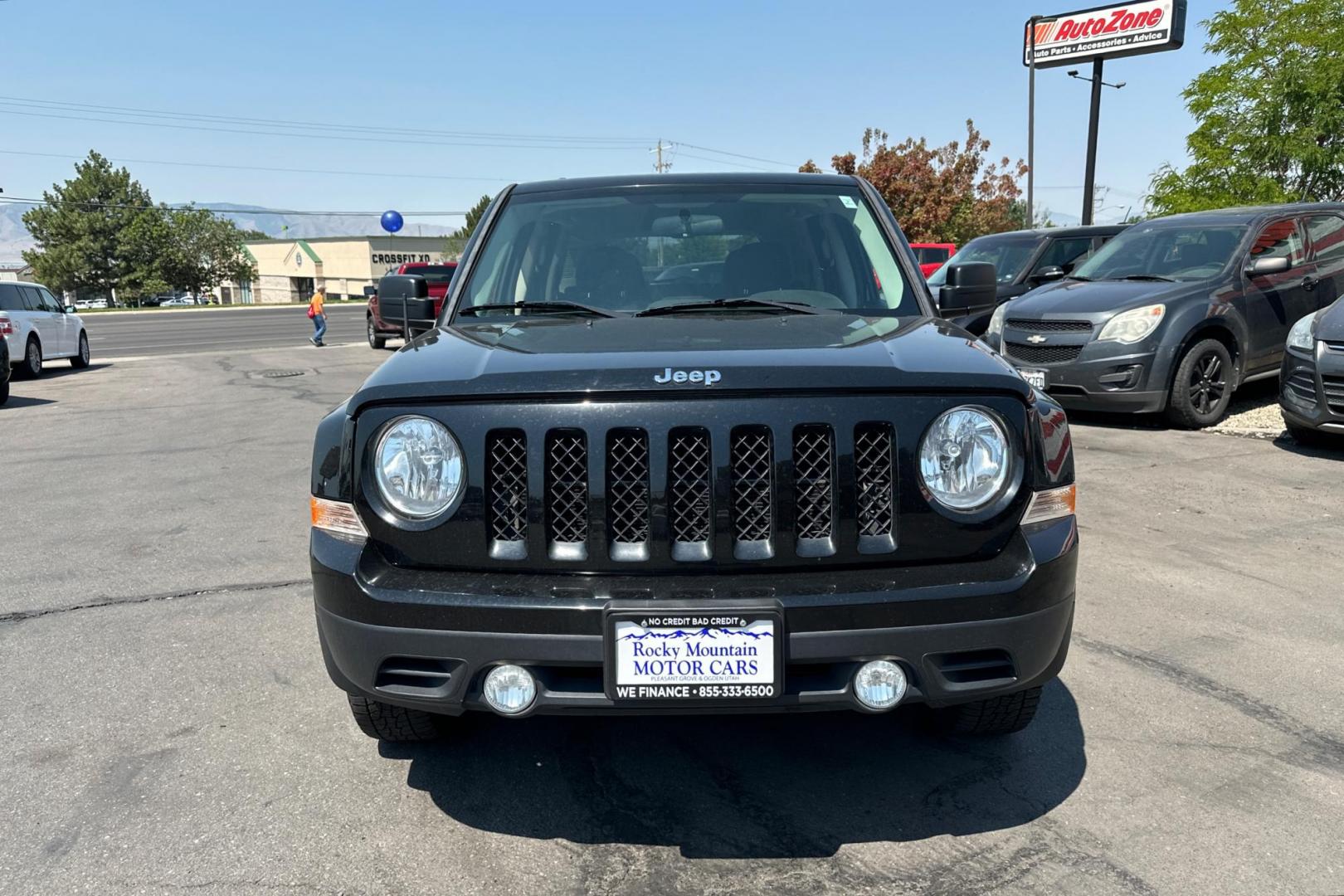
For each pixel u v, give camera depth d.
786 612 2.20
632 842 2.53
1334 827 2.54
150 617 4.25
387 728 2.90
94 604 4.44
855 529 2.30
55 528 5.82
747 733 3.14
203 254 83.12
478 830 2.60
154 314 47.25
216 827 2.62
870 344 2.60
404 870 2.42
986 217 35.69
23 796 2.79
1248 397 9.87
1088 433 8.19
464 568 2.34
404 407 2.36
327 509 2.46
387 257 84.88
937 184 32.84
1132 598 4.29
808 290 3.38
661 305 3.32
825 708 2.28
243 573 4.88
